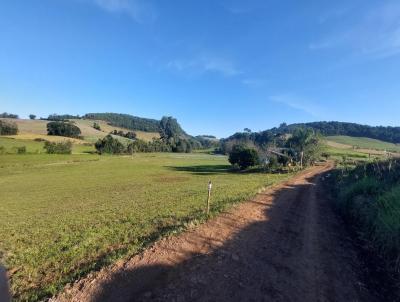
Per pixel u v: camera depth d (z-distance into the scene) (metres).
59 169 68.06
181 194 26.83
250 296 6.87
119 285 7.13
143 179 49.69
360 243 11.23
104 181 47.53
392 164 23.81
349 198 17.53
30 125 145.50
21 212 23.95
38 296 7.25
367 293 7.39
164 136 189.75
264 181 35.44
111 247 11.09
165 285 7.09
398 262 8.85
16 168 67.06
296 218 14.62
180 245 9.58
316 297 7.00
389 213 10.98
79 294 6.85
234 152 67.75
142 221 15.34
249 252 9.41
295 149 74.25
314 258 9.33
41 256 10.95
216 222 12.55
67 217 19.42
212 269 8.02
